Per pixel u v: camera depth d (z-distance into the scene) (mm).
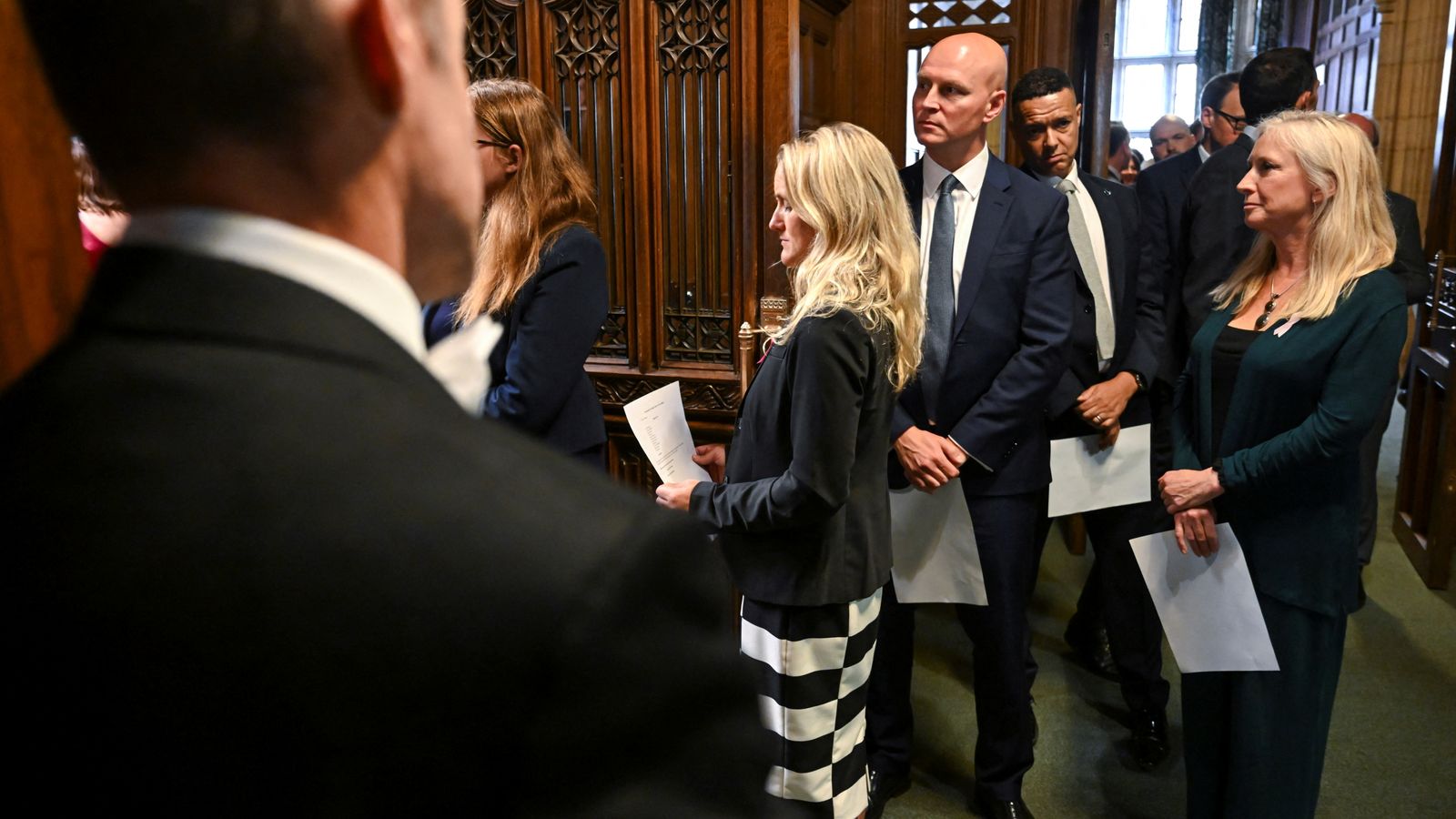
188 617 330
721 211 2584
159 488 340
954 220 2213
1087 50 3250
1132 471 2416
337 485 344
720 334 2652
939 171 2236
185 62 354
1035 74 2564
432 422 375
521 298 1918
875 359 1633
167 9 349
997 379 2141
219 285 369
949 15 3287
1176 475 1808
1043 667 3014
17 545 343
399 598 333
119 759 332
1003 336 2150
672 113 2568
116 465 344
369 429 359
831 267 1631
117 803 333
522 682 333
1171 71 14234
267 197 380
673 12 2514
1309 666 1746
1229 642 1770
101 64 358
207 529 336
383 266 412
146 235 381
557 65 2652
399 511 343
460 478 357
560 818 337
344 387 365
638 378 2707
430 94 431
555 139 1958
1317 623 1736
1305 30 9703
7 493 349
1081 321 2459
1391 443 5602
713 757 355
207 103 361
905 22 3314
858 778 1818
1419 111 6871
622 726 339
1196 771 1930
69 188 1363
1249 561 1771
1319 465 1688
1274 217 1761
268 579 332
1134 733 2549
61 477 346
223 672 328
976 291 2152
